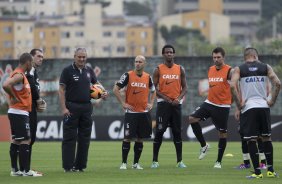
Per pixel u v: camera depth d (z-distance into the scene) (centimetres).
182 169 4794
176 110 4912
